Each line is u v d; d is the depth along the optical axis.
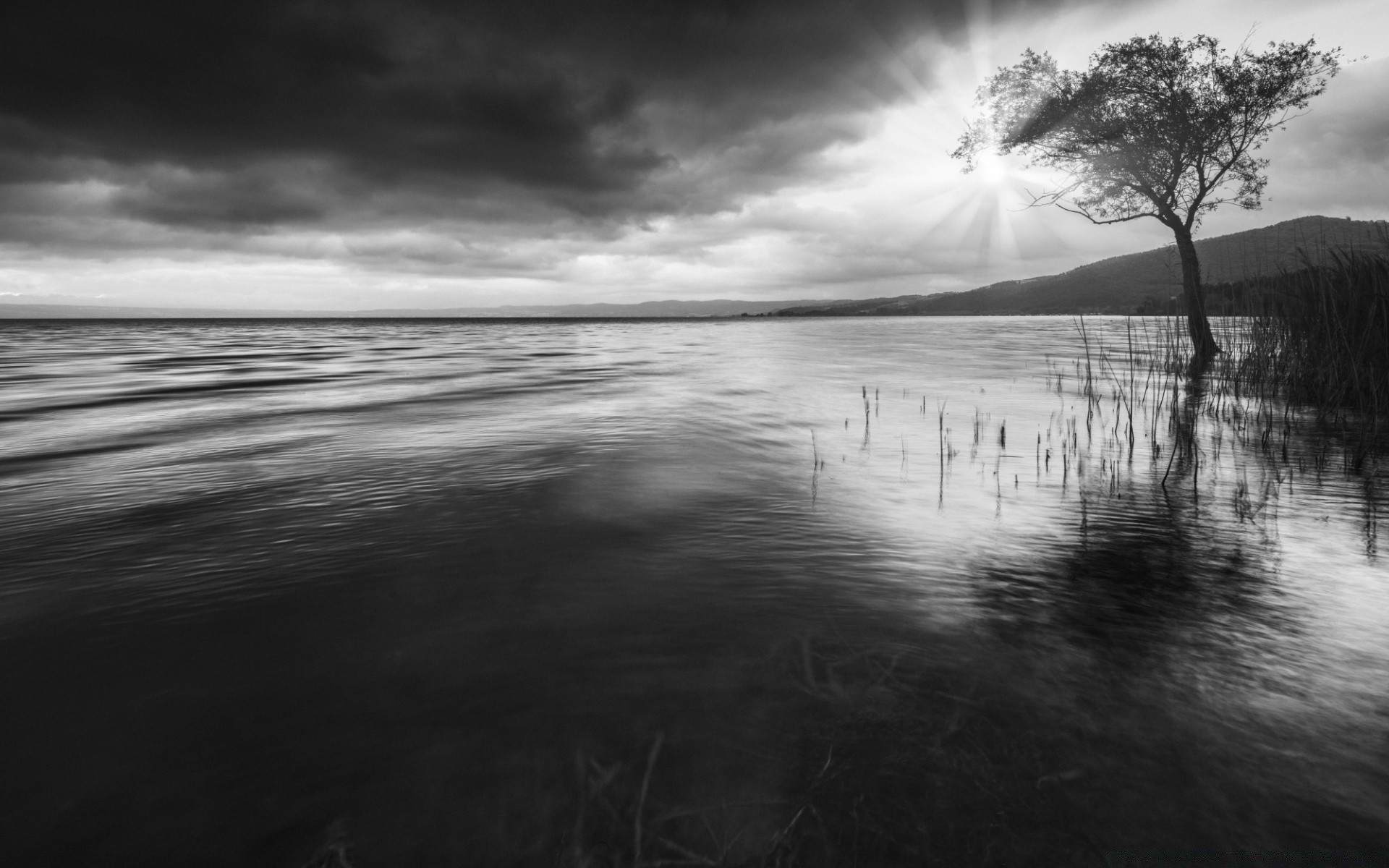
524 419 12.80
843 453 9.06
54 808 2.36
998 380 19.38
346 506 6.66
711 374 23.52
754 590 4.23
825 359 30.44
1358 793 2.25
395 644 3.57
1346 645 3.38
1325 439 9.27
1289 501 6.37
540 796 2.31
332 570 4.81
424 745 2.64
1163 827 2.10
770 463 8.47
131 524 6.09
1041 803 2.21
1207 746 2.52
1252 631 3.56
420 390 18.98
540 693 3.00
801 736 2.60
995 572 4.54
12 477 8.16
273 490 7.38
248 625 3.90
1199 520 5.78
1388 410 10.28
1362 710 2.77
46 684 3.26
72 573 4.84
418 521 6.07
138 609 4.16
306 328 150.75
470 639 3.60
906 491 6.93
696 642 3.49
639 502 6.59
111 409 15.09
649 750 2.54
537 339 70.88
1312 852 2.00
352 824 2.22
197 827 2.24
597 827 2.15
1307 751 2.48
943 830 2.10
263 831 2.21
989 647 3.38
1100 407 13.27
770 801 2.24
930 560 4.80
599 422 12.23
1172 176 20.08
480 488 7.29
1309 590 4.16
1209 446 9.11
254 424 12.62
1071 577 4.42
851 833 2.08
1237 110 18.95
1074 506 6.30
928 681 3.02
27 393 18.81
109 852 2.15
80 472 8.41
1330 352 11.30
